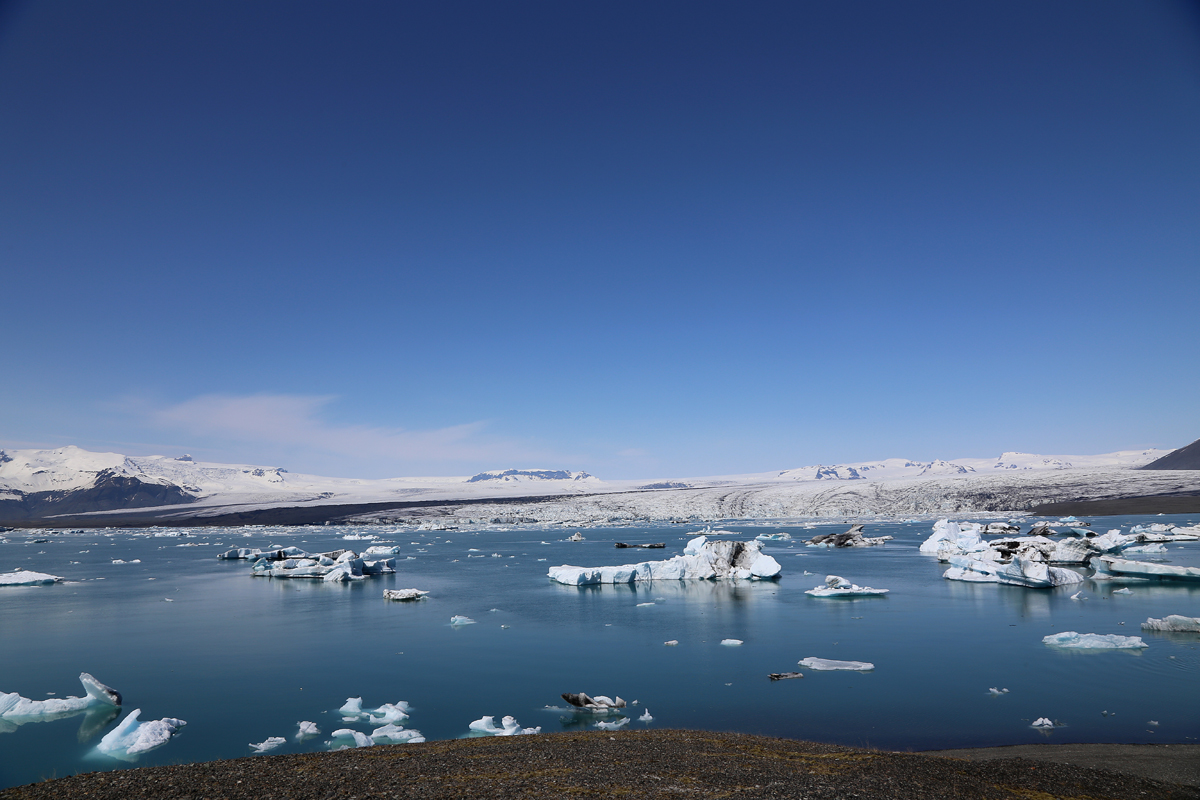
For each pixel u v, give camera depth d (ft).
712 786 33.32
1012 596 116.88
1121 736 49.03
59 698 63.26
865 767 36.65
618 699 58.08
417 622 100.01
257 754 47.88
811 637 85.46
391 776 34.99
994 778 35.60
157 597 128.88
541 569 175.94
